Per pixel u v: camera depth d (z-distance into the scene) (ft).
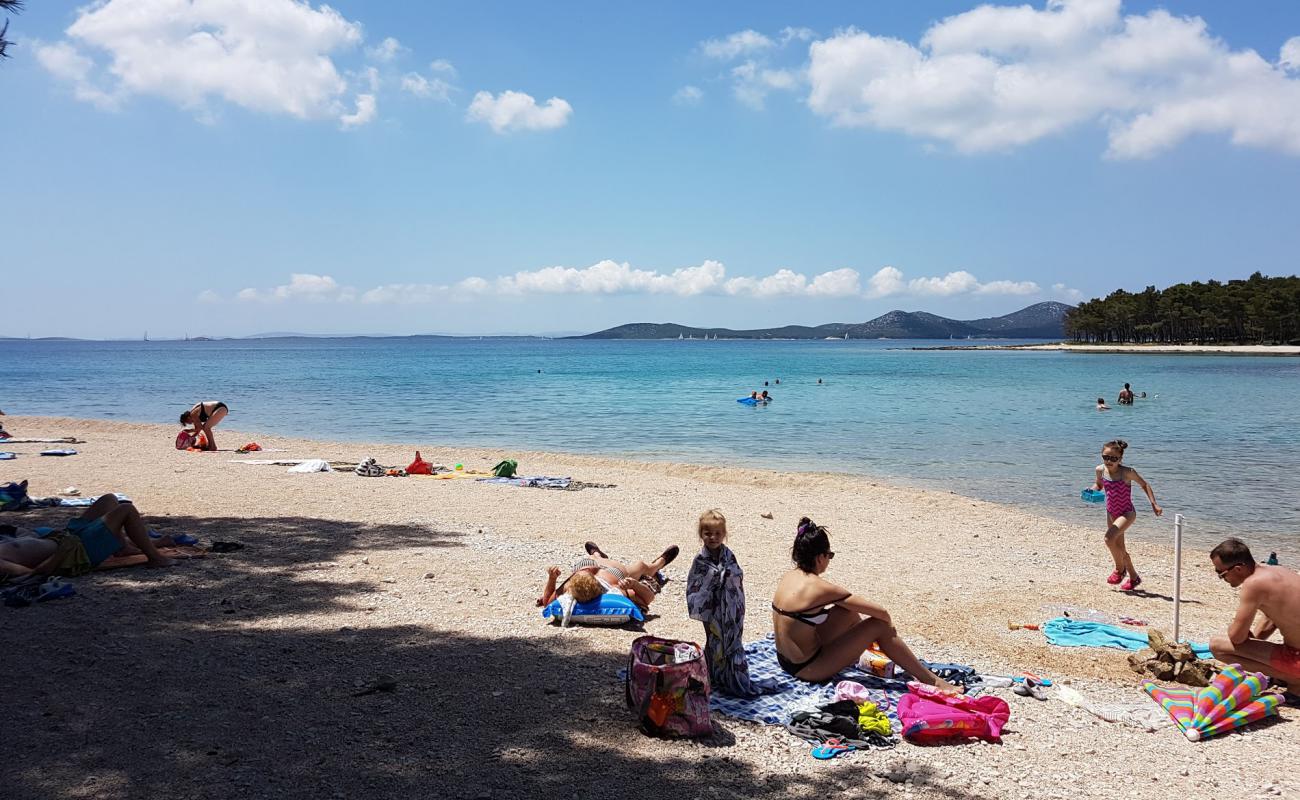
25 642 21.74
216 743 16.03
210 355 493.36
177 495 48.21
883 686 20.52
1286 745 17.98
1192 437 88.84
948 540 41.57
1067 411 122.21
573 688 19.85
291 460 67.31
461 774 15.12
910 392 166.81
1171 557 38.52
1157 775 16.26
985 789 15.38
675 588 31.09
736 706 18.94
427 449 77.51
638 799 14.44
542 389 178.50
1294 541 42.42
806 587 20.34
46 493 47.93
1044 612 29.14
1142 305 602.03
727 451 80.12
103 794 13.91
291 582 29.07
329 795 14.15
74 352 600.39
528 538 38.86
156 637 22.47
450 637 23.57
